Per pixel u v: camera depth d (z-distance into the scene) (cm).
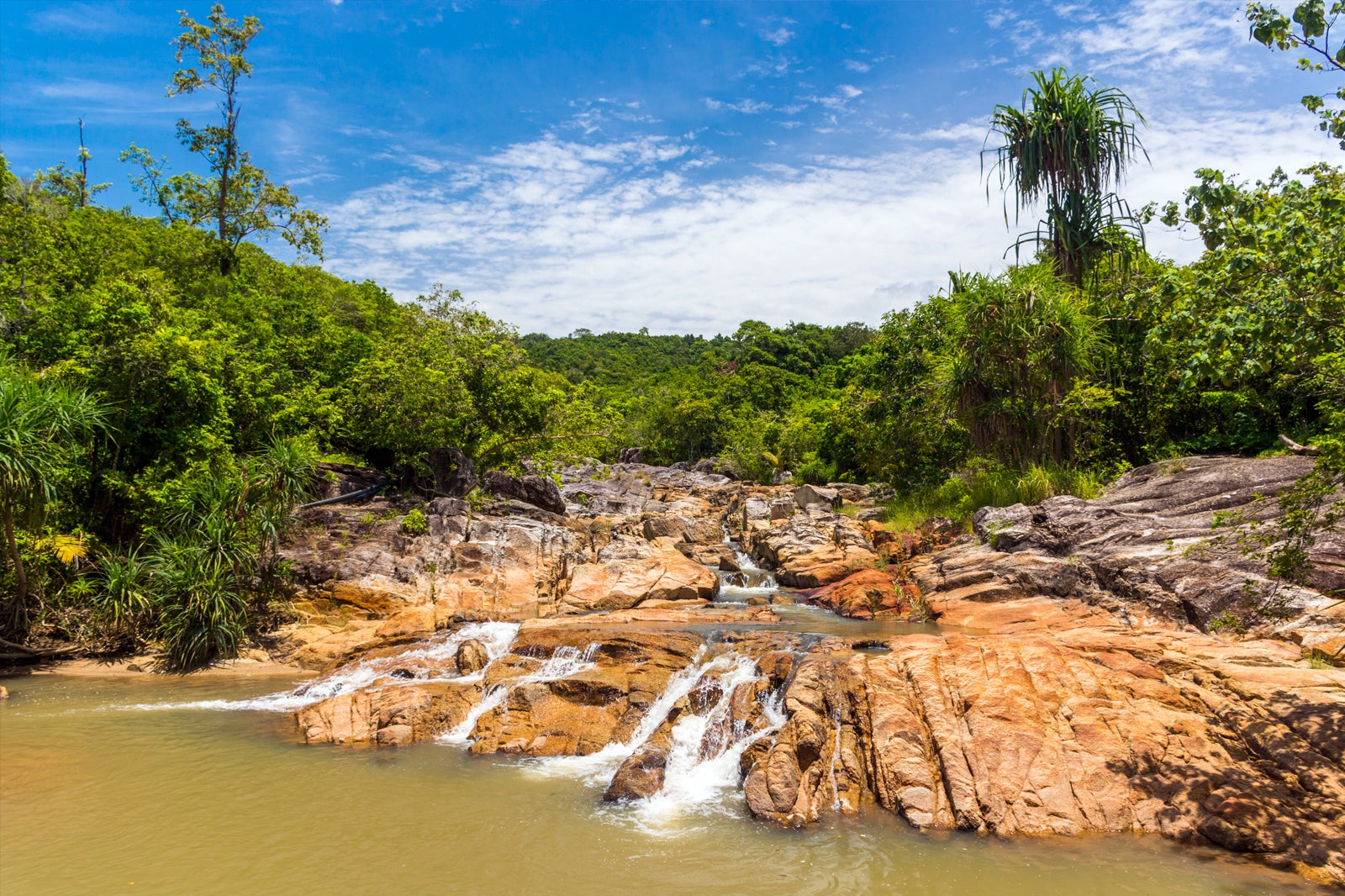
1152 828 812
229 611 1630
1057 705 992
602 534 2412
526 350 2953
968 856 786
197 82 3475
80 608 1672
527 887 738
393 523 2127
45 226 2664
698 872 764
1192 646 1142
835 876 752
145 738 1170
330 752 1120
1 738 1154
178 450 1923
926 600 1716
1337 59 746
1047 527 1762
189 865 776
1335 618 1128
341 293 4419
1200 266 898
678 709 1154
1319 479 906
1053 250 2552
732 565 2453
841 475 4762
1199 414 2372
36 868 765
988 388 2316
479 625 1627
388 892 727
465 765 1070
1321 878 703
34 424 1478
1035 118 2558
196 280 3306
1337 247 754
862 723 1020
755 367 8400
